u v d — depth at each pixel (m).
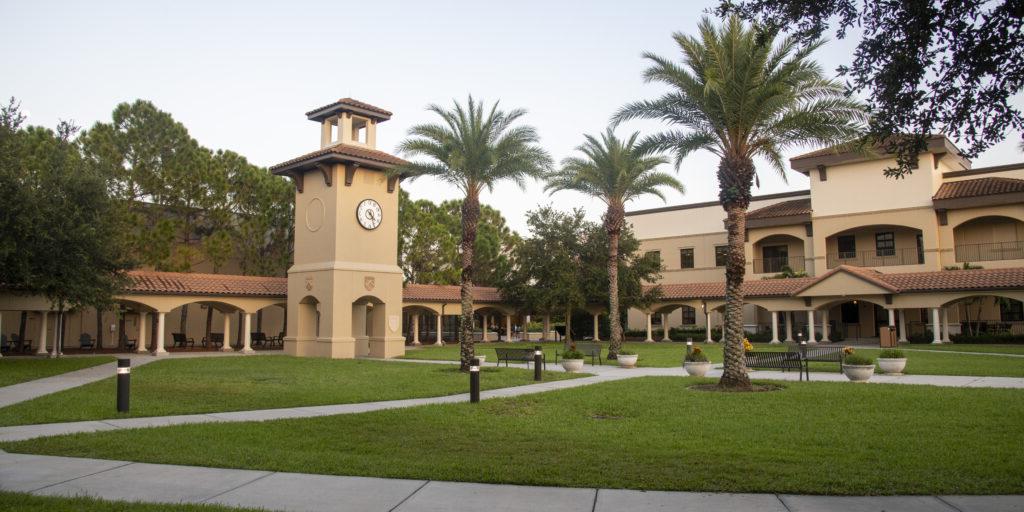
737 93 16.67
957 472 7.46
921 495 6.68
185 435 10.05
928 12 7.61
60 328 28.22
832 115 16.94
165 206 35.97
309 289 32.16
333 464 8.09
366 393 15.60
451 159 22.03
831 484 7.04
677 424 11.05
